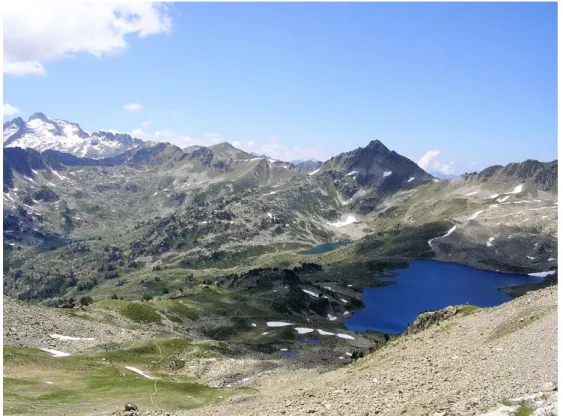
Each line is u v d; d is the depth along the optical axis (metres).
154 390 65.38
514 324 43.94
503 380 27.22
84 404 53.12
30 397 54.00
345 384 41.94
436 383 31.44
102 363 85.06
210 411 44.25
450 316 65.88
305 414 30.95
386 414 26.38
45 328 109.56
